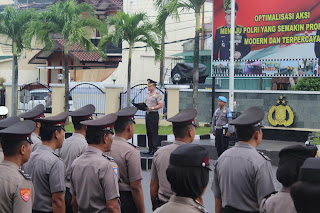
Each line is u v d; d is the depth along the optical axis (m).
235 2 17.80
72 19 21.06
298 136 16.05
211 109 18.78
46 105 23.03
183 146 2.88
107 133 4.45
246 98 17.12
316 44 16.69
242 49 17.81
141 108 12.16
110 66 34.94
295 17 16.94
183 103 19.44
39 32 21.33
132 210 4.99
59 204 4.57
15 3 37.06
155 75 32.31
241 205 4.27
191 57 31.05
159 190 4.88
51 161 4.59
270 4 17.30
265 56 17.48
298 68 16.98
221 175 4.41
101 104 21.72
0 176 3.67
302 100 16.09
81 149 5.50
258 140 4.45
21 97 24.61
